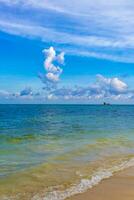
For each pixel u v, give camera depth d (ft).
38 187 41.73
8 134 103.24
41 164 55.11
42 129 124.67
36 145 78.74
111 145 81.41
